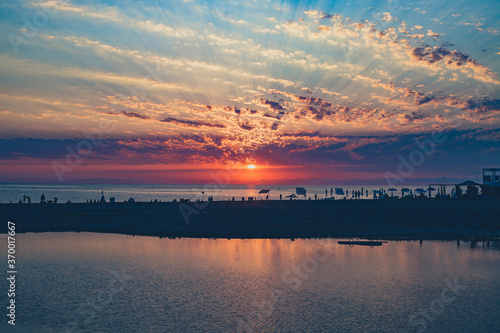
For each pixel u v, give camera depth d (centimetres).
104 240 6056
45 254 5131
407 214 7525
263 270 4453
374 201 8975
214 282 3981
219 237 6316
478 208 7775
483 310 3250
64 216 7712
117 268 4481
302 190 13812
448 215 7456
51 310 3200
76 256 5038
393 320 3048
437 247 5681
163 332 2808
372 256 5122
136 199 15888
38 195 18988
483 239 6175
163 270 4422
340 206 8412
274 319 3047
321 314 3170
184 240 6106
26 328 2845
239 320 3041
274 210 8075
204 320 3027
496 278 4153
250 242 5988
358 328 2895
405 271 4419
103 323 2945
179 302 3412
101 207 8644
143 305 3334
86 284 3906
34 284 3878
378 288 3809
